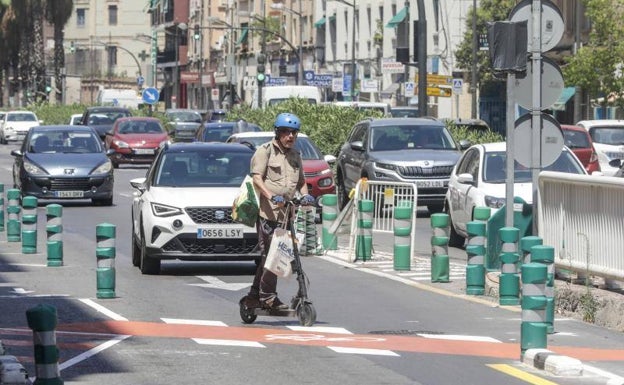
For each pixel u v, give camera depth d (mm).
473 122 83312
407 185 42469
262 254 28156
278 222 27906
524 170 46281
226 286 35812
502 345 25719
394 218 40125
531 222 35875
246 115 101250
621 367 23438
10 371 20906
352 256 42844
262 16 194750
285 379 22016
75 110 168625
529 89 34531
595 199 30875
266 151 27828
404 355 24484
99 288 32969
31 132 70438
